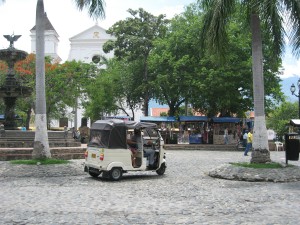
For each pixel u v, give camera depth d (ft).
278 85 120.67
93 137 49.60
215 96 117.19
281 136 146.82
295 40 47.88
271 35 52.34
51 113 155.02
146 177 50.24
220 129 120.67
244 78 113.19
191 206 30.86
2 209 29.37
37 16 55.93
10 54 76.33
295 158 52.80
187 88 121.80
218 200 33.47
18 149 65.16
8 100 80.84
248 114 153.38
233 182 45.14
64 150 70.79
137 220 26.03
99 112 154.10
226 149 110.63
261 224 25.04
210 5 50.31
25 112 142.61
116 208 29.99
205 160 74.43
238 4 50.49
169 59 120.57
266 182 44.98
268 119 168.76
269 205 31.35
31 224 24.88
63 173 50.52
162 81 120.98
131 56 134.21
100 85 147.33
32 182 44.19
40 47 55.57
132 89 144.77
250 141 85.46
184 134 124.57
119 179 47.24
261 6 44.06
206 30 51.39
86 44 207.21
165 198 34.60
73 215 27.50
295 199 34.01
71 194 36.40
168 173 54.39
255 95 50.70
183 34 122.52
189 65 119.44
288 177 45.83
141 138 49.85
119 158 47.44
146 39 133.18
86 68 153.38
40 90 55.11
